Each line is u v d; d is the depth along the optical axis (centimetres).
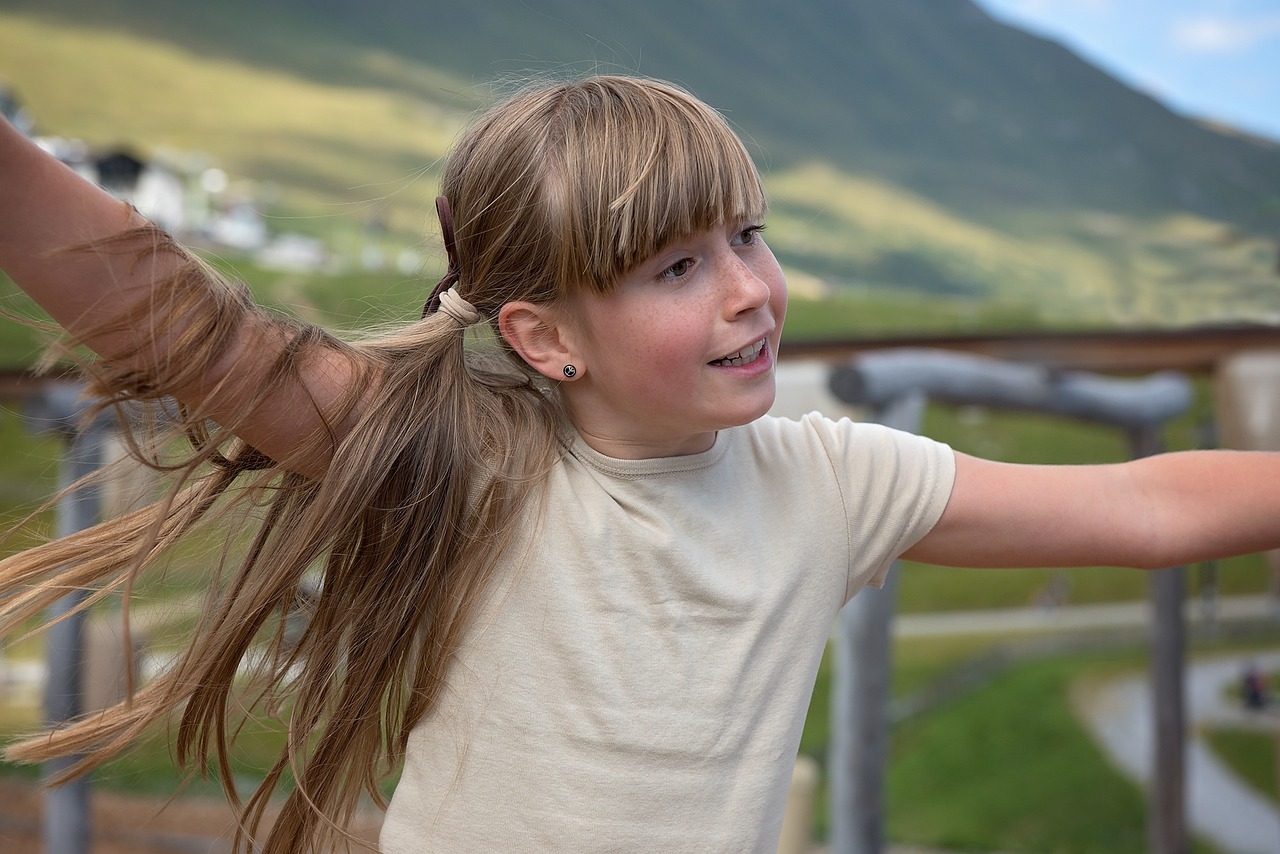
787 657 100
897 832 661
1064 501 104
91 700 266
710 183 92
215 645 107
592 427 104
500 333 105
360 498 100
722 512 102
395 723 108
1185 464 107
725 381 95
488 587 102
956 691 791
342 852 122
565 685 98
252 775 508
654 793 96
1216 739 676
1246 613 833
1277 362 424
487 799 99
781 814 101
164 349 95
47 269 92
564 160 97
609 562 100
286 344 100
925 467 105
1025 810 666
